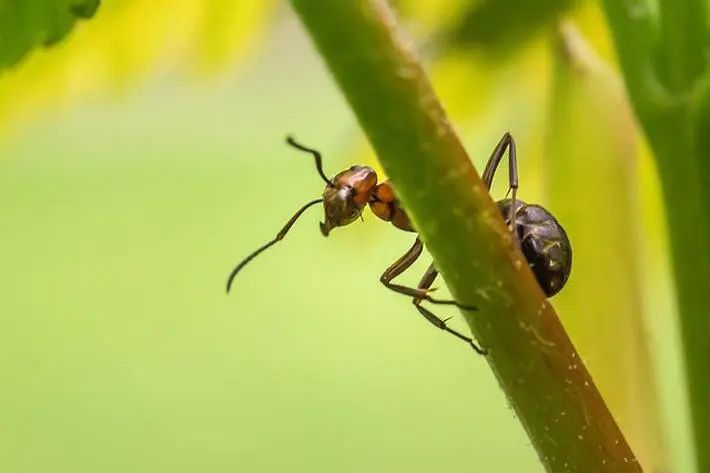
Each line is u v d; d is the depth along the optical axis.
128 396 0.10
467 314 0.06
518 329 0.06
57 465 0.10
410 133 0.06
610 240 0.07
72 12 0.06
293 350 0.10
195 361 0.10
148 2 0.08
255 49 0.08
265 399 0.10
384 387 0.10
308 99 0.10
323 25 0.06
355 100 0.06
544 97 0.08
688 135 0.07
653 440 0.07
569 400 0.06
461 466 0.10
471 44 0.08
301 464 0.10
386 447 0.10
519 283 0.06
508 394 0.06
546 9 0.07
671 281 0.07
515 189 0.07
